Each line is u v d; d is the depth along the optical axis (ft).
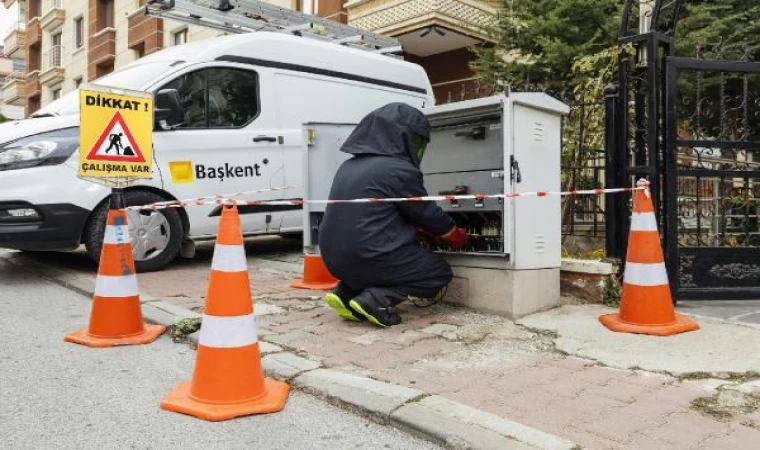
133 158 13.60
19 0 104.63
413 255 13.76
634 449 7.91
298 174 23.61
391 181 13.43
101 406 9.68
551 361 11.41
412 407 9.16
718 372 10.50
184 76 21.01
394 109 14.26
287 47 23.79
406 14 40.81
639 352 11.61
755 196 17.16
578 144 19.47
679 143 15.17
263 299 16.69
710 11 28.76
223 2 24.72
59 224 18.54
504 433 8.30
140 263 20.26
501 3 35.94
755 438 8.19
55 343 13.08
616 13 30.60
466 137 15.11
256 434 8.72
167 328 13.99
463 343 12.59
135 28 67.10
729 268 15.57
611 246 16.07
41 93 92.38
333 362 11.44
